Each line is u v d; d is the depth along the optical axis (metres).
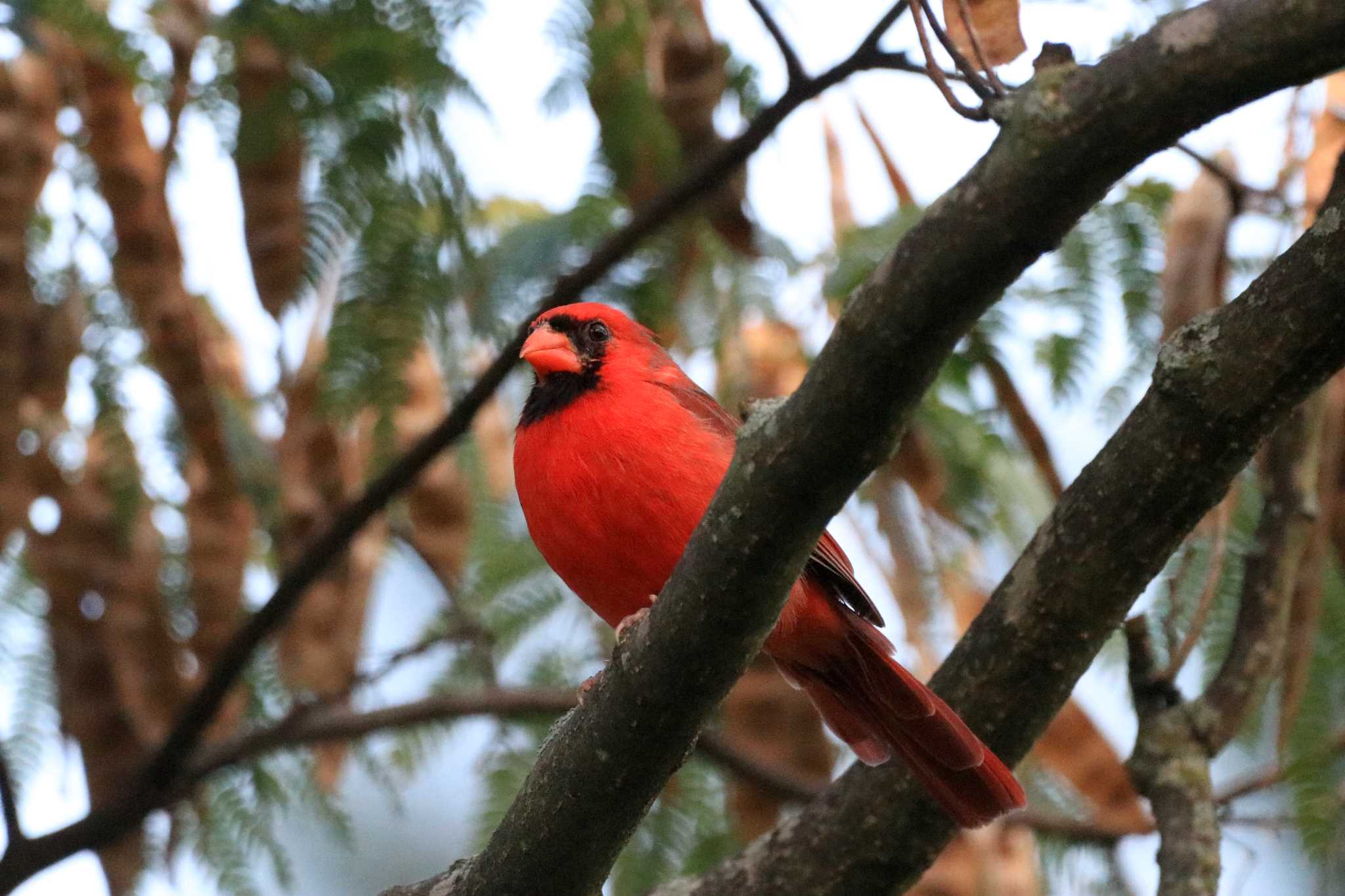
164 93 8.61
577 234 8.94
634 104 8.54
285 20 8.05
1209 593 7.52
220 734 10.27
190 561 9.42
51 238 9.65
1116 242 8.54
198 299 10.49
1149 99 4.61
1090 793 9.12
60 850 9.10
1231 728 7.54
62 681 9.54
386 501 8.77
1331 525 7.98
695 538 5.35
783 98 8.52
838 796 7.50
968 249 4.80
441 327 8.77
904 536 9.05
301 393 9.46
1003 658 7.08
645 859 9.41
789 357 9.30
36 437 9.42
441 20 8.04
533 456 7.64
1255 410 5.94
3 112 8.90
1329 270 5.53
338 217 8.36
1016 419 8.38
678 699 5.52
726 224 9.29
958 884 8.91
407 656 9.36
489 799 9.43
